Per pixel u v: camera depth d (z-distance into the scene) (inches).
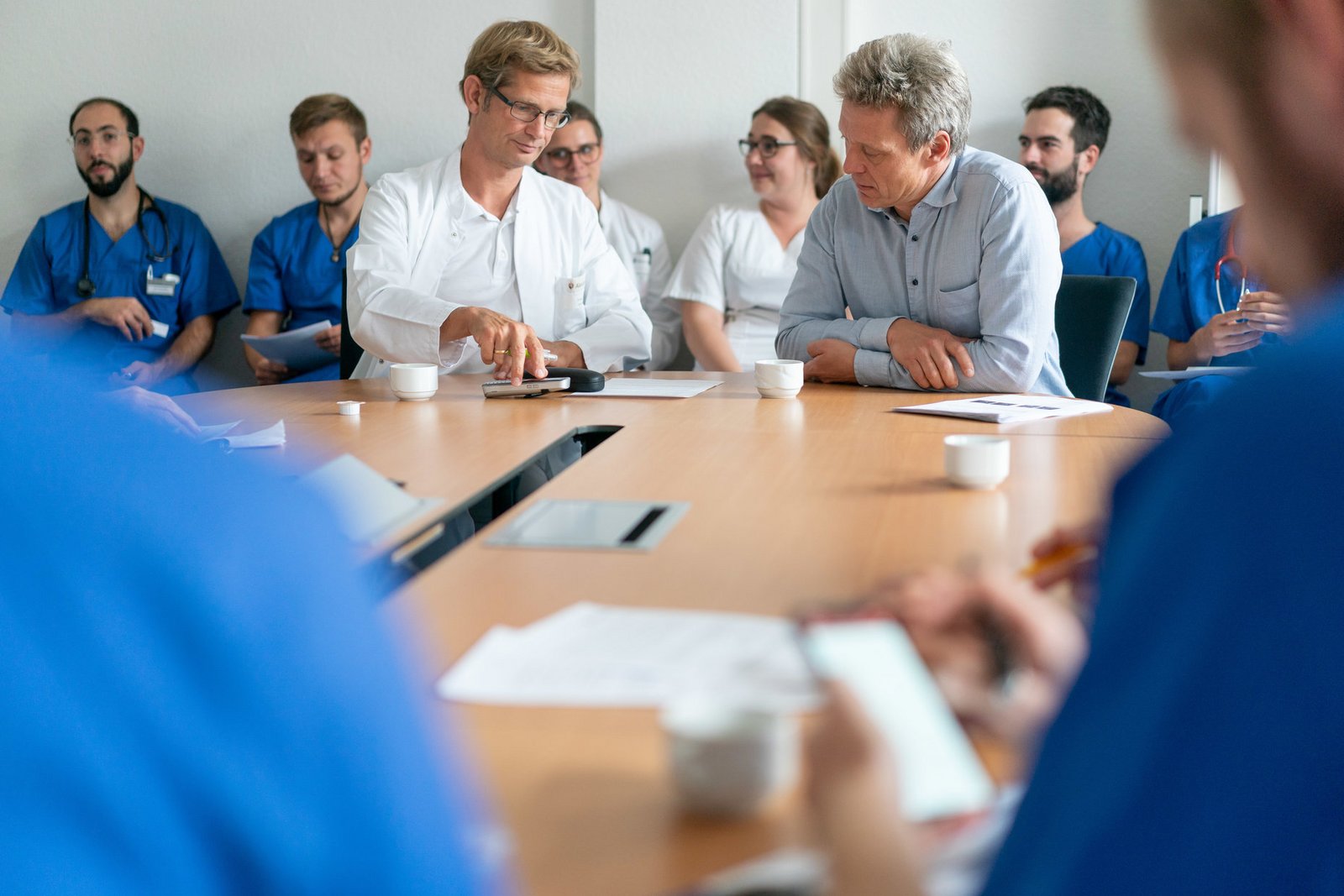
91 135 155.0
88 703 8.8
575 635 32.9
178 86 163.5
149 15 162.7
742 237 145.7
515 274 107.0
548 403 83.9
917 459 60.5
